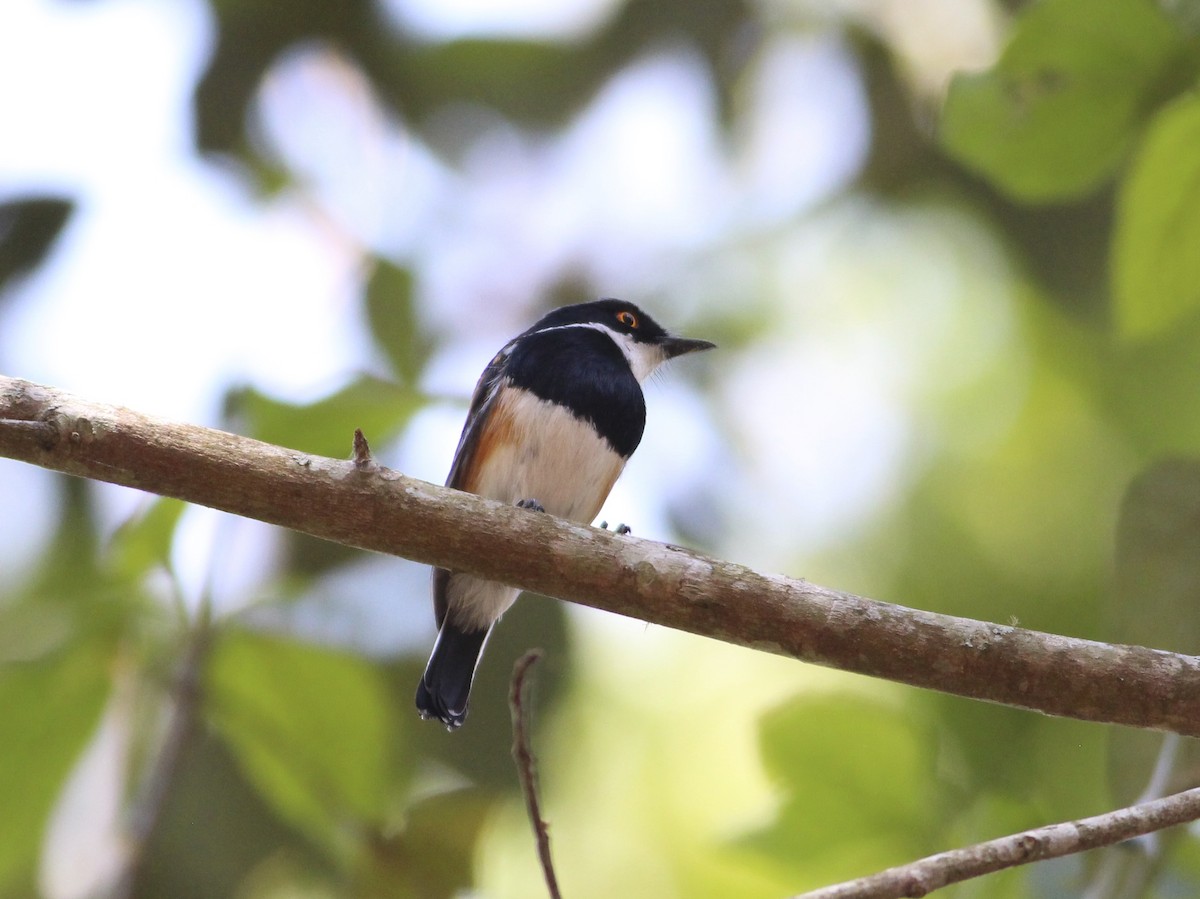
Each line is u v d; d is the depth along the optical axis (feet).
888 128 50.11
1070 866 24.77
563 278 51.55
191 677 28.58
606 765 44.37
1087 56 26.73
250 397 30.35
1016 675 20.83
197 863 33.86
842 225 51.78
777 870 25.72
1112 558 27.73
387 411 30.86
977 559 46.29
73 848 28.63
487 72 50.96
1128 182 27.43
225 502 21.86
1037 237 48.75
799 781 25.67
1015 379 49.19
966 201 49.96
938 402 49.42
